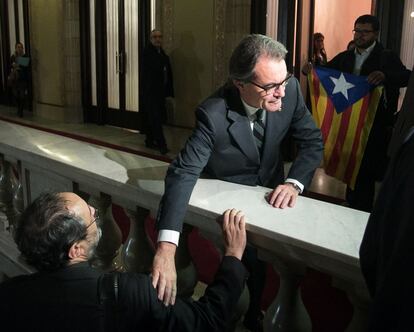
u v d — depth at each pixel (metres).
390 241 0.98
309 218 1.68
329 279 3.28
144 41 9.56
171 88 8.78
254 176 2.10
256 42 1.74
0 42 13.94
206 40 8.24
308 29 7.40
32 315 1.37
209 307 1.52
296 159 2.07
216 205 1.81
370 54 4.49
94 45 10.79
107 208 2.43
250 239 1.72
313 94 4.65
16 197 3.02
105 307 1.38
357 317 1.56
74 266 1.45
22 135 3.15
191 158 1.86
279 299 1.77
